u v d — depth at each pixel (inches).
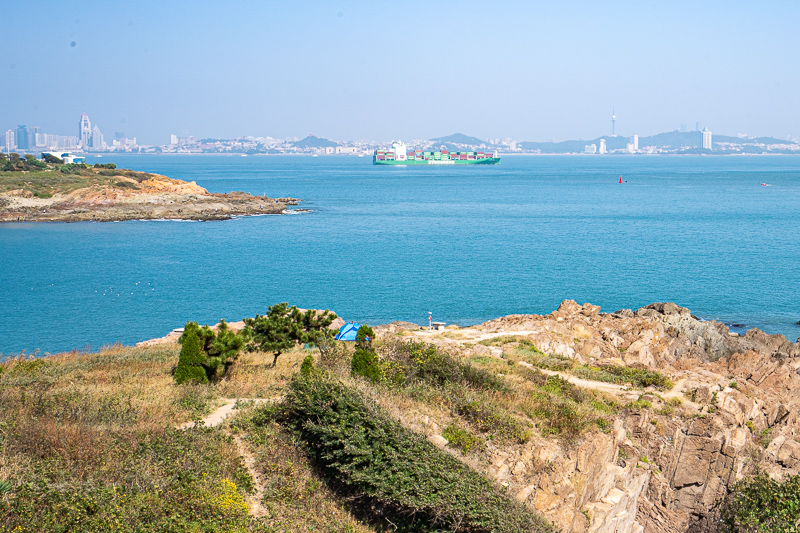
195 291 2805.1
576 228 5027.1
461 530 603.5
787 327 2258.9
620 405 921.5
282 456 687.1
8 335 2118.6
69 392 867.4
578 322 1601.9
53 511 528.7
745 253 3769.7
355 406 698.2
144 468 615.2
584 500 745.0
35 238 4416.8
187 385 940.6
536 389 931.3
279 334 1148.5
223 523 563.2
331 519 610.9
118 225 5172.2
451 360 939.3
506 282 2977.4
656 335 1545.3
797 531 762.2
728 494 904.9
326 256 3732.8
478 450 732.0
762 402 1073.5
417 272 3233.3
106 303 2581.2
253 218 5748.0
